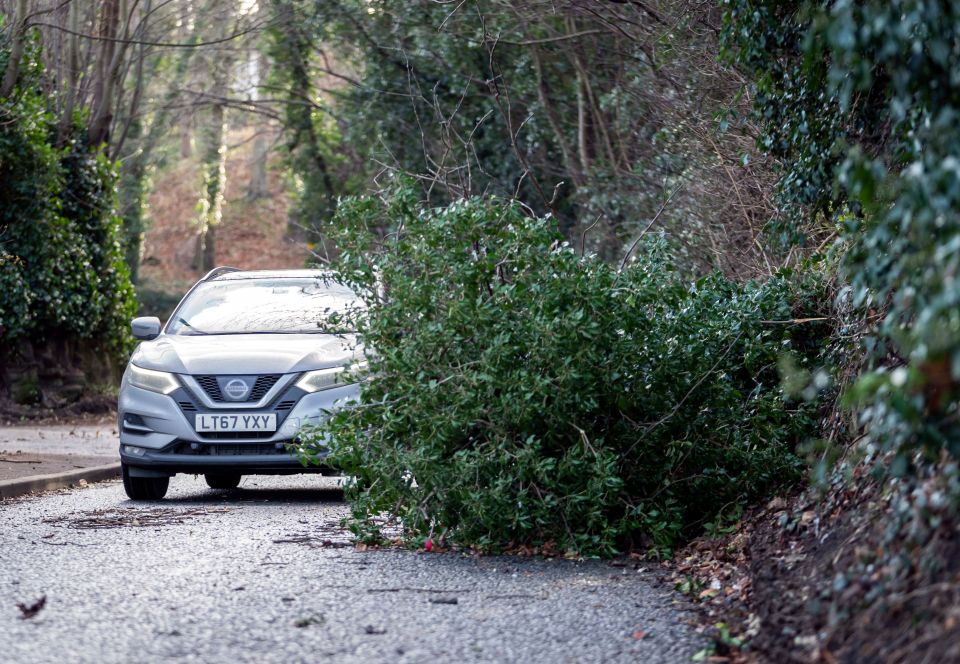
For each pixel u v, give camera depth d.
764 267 12.22
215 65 34.44
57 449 17.33
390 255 8.93
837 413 8.18
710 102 14.26
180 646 5.31
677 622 5.84
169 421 11.30
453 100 26.95
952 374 3.49
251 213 66.81
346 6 27.53
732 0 7.74
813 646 4.73
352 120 28.16
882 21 4.33
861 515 5.81
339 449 8.69
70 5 25.48
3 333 23.91
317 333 12.09
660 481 8.44
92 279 26.14
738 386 9.13
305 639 5.47
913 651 4.03
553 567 7.61
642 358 8.43
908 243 4.49
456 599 6.41
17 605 6.21
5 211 23.98
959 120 4.30
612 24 17.83
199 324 12.53
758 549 6.89
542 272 8.29
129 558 7.84
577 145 24.02
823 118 7.38
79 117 26.06
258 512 10.63
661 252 9.07
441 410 8.15
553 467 7.91
